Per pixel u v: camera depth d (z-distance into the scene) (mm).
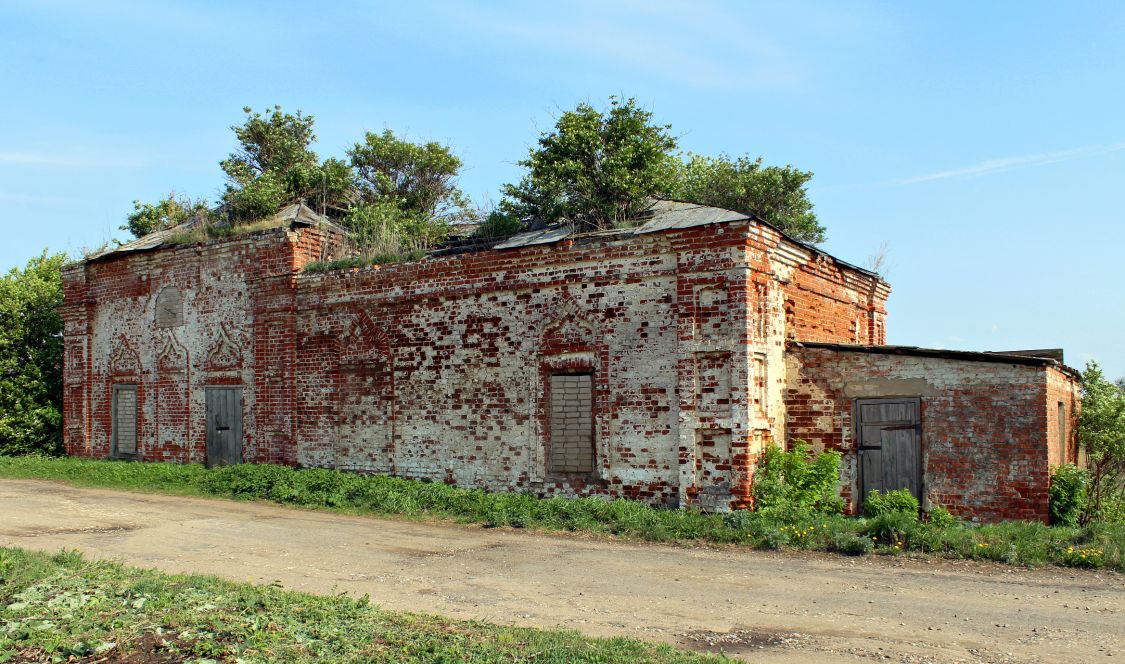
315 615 7949
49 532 13555
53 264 29000
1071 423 17422
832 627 8398
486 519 14688
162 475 19719
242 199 22812
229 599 8328
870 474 14820
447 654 6906
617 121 19781
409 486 16469
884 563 11453
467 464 16969
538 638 7566
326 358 19078
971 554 11633
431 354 17594
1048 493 13328
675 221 15508
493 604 9336
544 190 19969
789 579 10531
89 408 24250
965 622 8531
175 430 22000
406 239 21312
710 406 14289
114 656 6758
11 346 26875
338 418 18797
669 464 14695
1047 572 10812
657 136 19984
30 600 8070
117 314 23656
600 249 15477
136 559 11484
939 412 14258
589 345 15633
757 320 14500
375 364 18359
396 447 17922
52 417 26172
